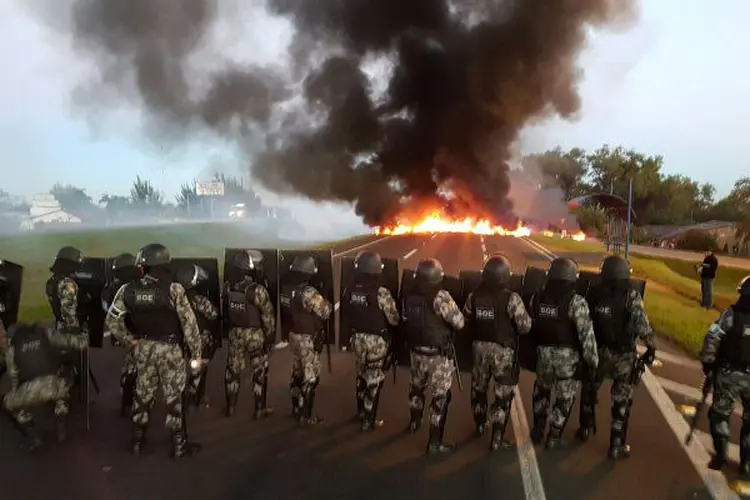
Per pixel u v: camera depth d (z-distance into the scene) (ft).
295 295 18.30
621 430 16.49
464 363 18.99
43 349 16.85
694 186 244.01
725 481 15.10
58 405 17.52
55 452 16.79
